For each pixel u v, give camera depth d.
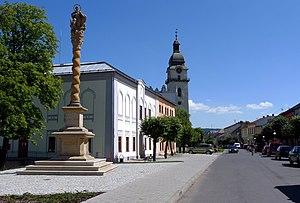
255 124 126.69
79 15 22.45
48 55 28.72
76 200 10.20
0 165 27.41
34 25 28.41
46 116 37.22
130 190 12.34
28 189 13.18
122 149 37.09
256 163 33.00
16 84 24.58
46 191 12.59
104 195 11.10
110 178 17.47
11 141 37.91
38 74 26.80
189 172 20.55
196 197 11.78
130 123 40.06
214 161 37.38
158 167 25.28
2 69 25.19
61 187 13.81
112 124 34.78
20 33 28.58
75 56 22.16
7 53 25.66
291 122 50.53
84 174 19.16
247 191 13.22
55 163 20.17
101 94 35.44
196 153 67.19
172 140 40.50
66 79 37.06
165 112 61.03
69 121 21.70
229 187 14.53
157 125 36.91
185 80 107.62
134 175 19.03
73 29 22.25
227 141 148.62
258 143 90.69
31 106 27.00
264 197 11.69
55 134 21.05
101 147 34.84
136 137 42.22
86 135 21.09
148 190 12.32
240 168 26.28
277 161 36.81
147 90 47.94
